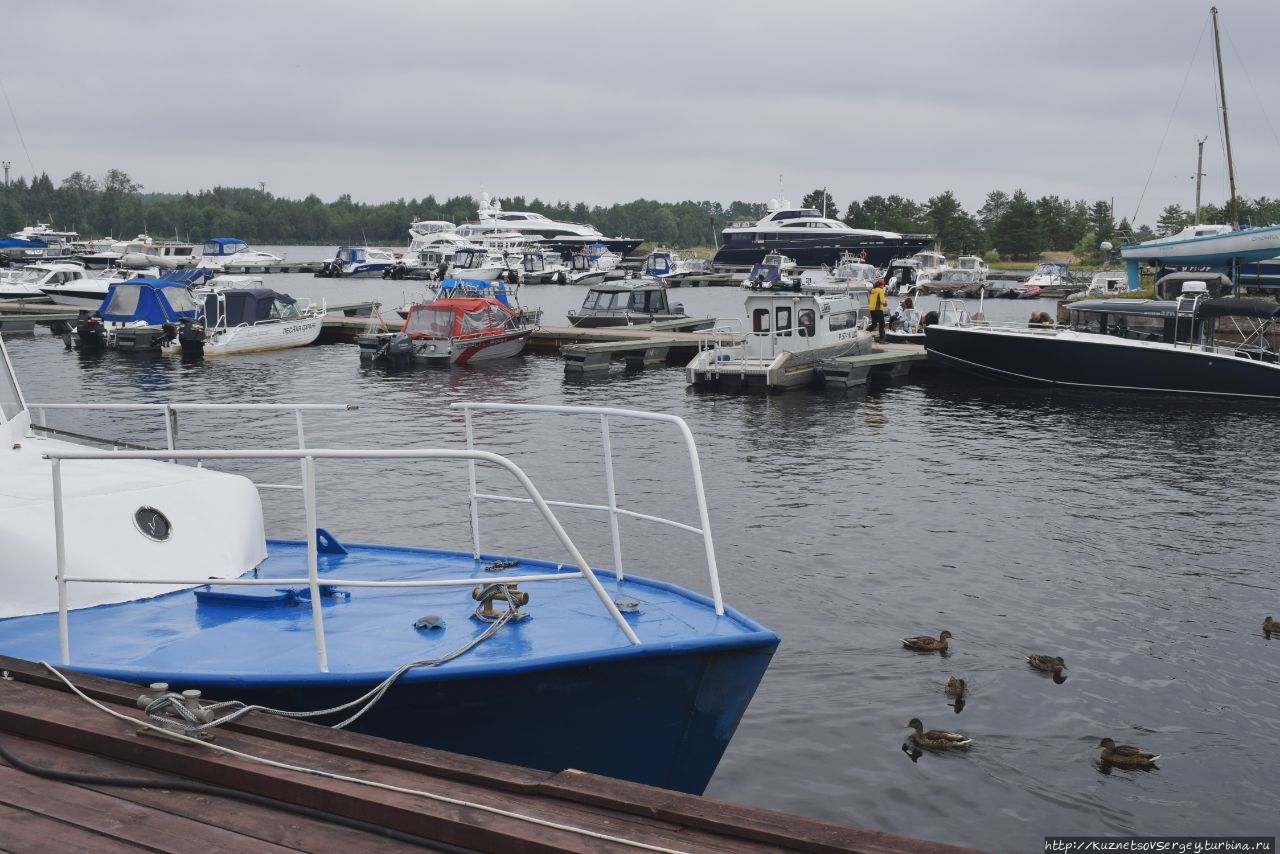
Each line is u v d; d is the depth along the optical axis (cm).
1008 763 1016
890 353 3928
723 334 4150
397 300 8125
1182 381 3509
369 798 484
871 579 1548
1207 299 3553
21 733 575
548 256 11075
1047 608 1437
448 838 468
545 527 1784
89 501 745
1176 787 980
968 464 2391
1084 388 3625
